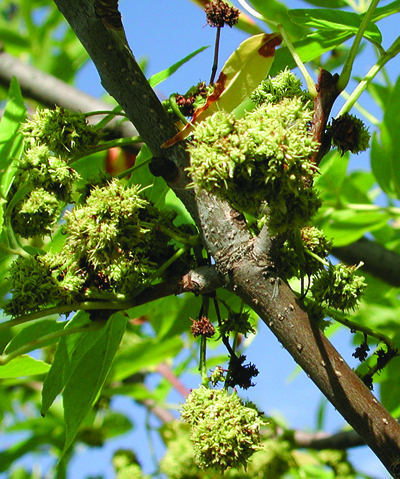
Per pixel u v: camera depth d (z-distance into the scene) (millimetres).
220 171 704
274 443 938
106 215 752
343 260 944
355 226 920
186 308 886
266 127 706
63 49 1112
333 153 927
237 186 708
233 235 749
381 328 900
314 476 962
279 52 808
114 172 915
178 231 775
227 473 929
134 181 842
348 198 960
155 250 774
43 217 783
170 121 759
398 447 726
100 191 757
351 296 778
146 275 769
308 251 768
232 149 703
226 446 750
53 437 1045
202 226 754
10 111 803
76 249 759
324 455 950
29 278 759
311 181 721
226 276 750
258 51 760
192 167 710
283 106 712
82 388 804
